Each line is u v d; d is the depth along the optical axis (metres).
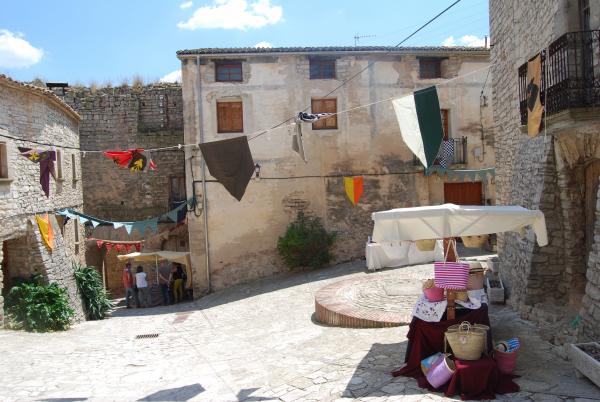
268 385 6.64
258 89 17.52
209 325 12.19
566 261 8.41
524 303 8.59
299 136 10.77
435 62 18.27
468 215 6.16
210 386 6.89
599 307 6.07
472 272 6.64
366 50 17.52
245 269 17.69
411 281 12.51
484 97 18.17
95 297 15.11
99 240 19.20
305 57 17.58
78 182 19.09
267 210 17.70
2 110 12.21
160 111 23.09
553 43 6.79
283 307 12.73
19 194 12.83
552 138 8.57
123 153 11.52
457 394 5.57
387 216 6.35
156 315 14.95
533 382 5.68
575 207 8.26
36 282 13.03
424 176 17.98
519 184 10.20
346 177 16.98
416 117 7.60
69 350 9.79
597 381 5.18
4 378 7.55
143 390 6.90
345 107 17.73
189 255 18.78
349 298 11.14
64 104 16.09
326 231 17.66
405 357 6.59
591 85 6.32
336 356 7.61
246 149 10.04
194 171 17.52
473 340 5.61
